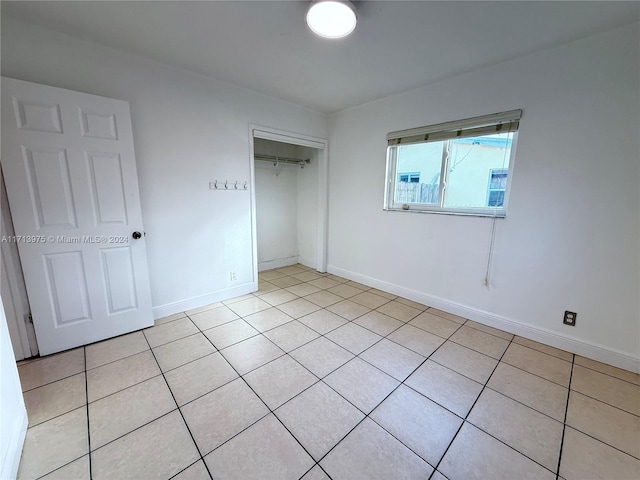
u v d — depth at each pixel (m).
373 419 1.50
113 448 1.31
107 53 2.09
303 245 4.64
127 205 2.21
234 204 3.03
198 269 2.85
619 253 1.89
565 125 2.00
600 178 1.90
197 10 1.64
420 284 3.05
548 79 2.03
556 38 1.87
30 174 1.81
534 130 2.13
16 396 1.32
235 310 2.84
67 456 1.27
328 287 3.56
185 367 1.91
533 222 2.21
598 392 1.71
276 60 2.24
